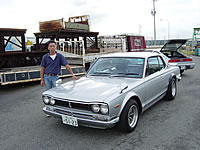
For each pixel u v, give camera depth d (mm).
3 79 8180
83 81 4426
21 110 5645
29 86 9266
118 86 3885
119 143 3488
